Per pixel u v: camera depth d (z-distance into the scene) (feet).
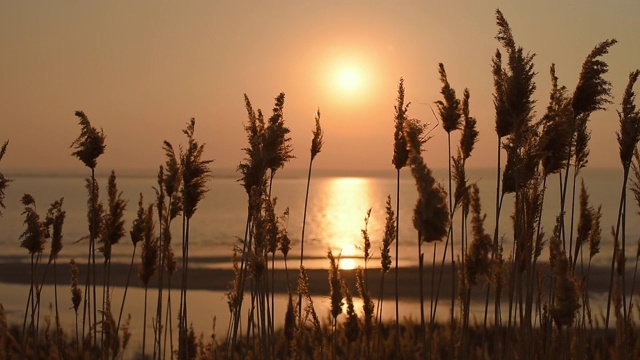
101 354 33.04
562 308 23.30
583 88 26.63
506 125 26.48
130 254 229.66
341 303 31.32
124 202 33.60
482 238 26.45
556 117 27.12
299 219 440.04
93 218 33.09
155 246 33.53
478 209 26.43
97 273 172.96
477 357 36.78
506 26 25.96
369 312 31.22
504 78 26.21
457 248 228.63
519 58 26.00
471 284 26.89
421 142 27.07
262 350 33.42
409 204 595.47
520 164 26.63
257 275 30.04
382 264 31.73
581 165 29.84
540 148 26.63
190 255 237.04
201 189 30.04
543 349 28.60
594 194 584.40
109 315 33.50
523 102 25.86
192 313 108.47
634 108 28.12
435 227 22.90
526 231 27.55
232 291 31.55
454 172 27.55
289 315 32.12
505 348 28.94
